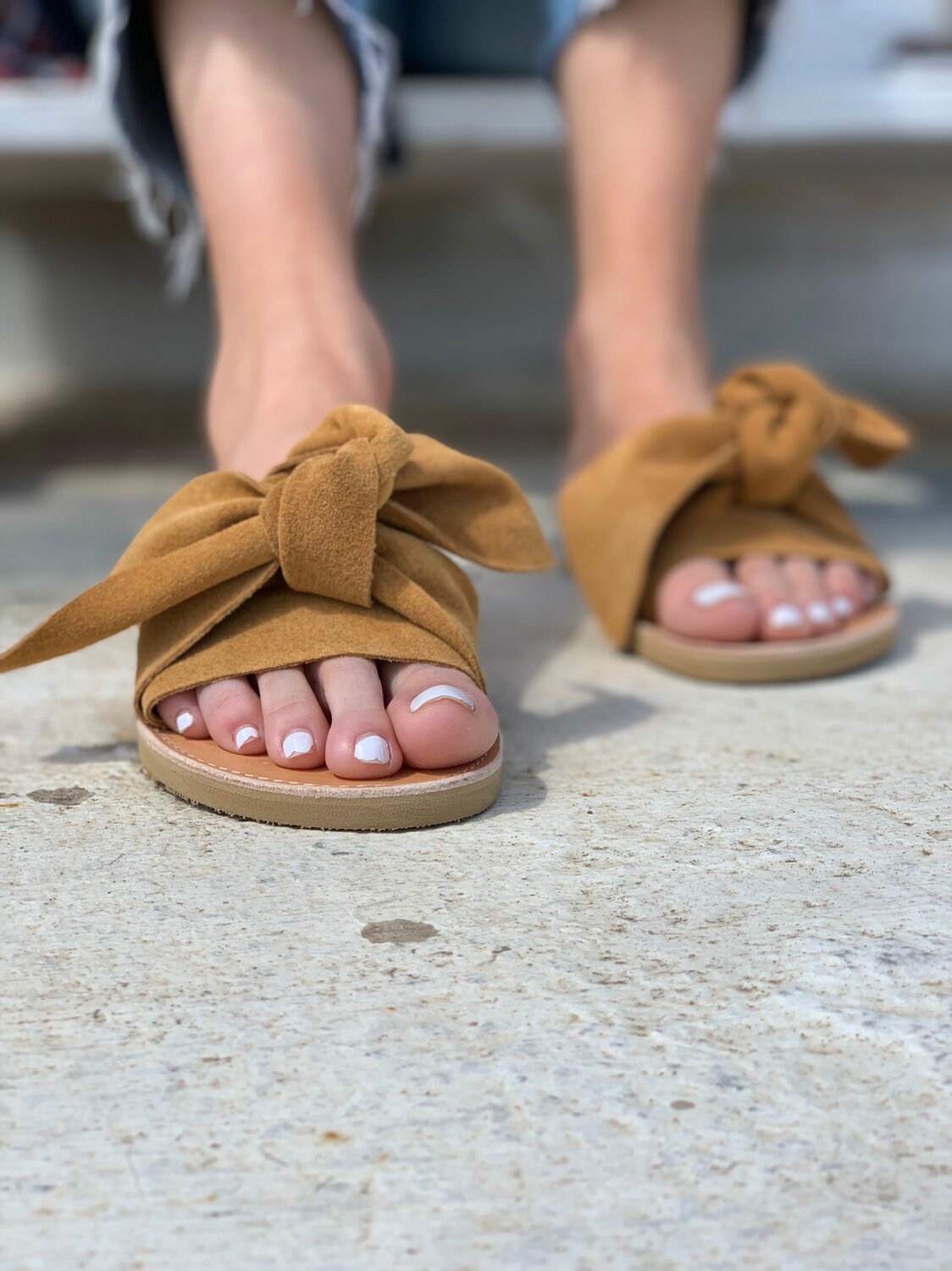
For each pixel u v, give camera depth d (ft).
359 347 1.98
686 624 2.05
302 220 2.01
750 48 2.51
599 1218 1.17
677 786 1.71
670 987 1.37
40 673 2.04
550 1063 1.29
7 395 5.12
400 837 1.59
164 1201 1.18
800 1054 1.30
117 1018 1.33
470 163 3.33
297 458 1.73
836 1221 1.17
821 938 1.43
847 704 1.95
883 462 2.31
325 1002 1.35
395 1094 1.26
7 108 2.82
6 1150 1.22
